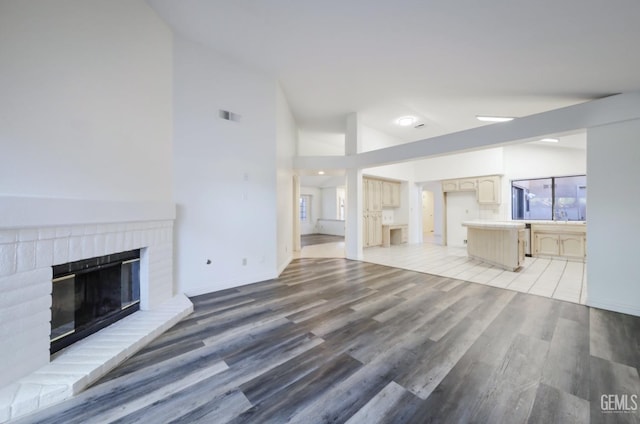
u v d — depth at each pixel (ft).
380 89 13.17
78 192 6.59
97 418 4.44
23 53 5.51
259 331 7.64
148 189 8.84
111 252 7.34
